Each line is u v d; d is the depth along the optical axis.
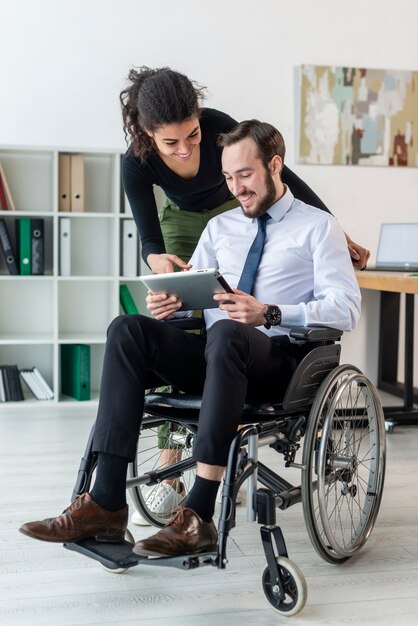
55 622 1.73
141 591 1.90
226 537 1.65
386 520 2.43
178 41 4.37
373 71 4.54
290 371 1.97
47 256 4.40
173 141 2.14
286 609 1.77
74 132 4.33
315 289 2.06
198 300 1.94
